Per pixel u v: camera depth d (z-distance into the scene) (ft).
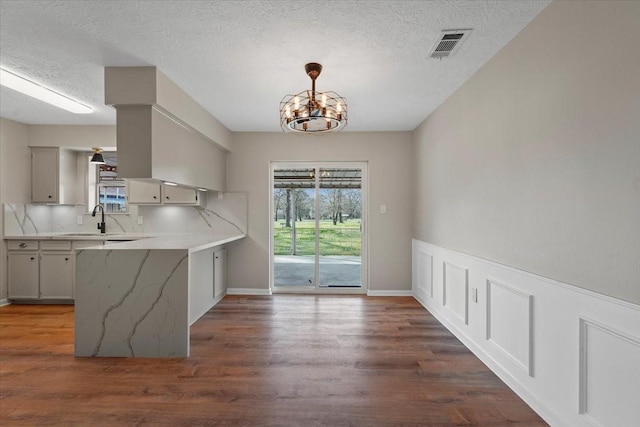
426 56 8.88
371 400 7.39
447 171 12.03
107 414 6.85
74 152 16.87
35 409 7.01
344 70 9.73
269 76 10.14
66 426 6.47
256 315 13.44
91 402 7.28
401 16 7.13
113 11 6.92
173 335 9.65
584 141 5.78
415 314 13.57
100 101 12.31
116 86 9.45
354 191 17.39
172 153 11.06
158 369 8.84
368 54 8.80
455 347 10.27
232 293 16.93
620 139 5.10
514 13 7.00
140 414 6.86
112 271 9.74
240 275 16.96
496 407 7.16
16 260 14.92
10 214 15.01
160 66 9.45
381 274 16.72
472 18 7.18
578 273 5.93
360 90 11.27
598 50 5.49
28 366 9.03
